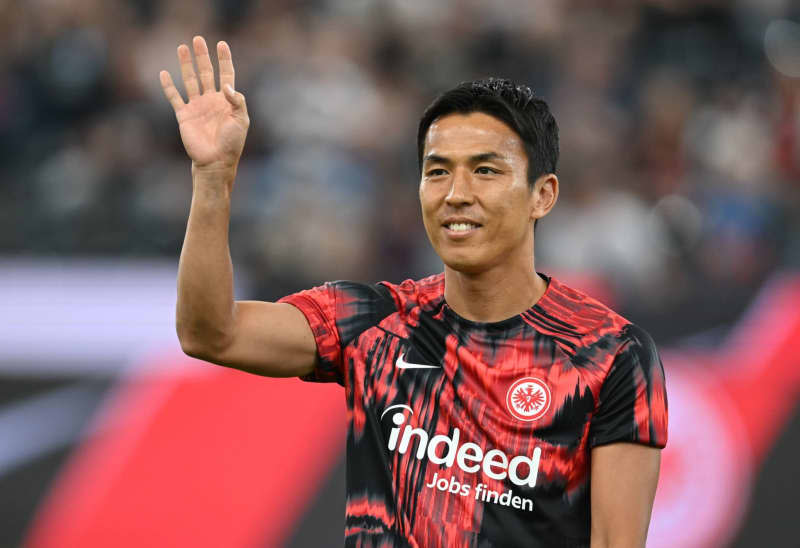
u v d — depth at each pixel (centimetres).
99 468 2052
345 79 2870
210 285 889
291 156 2642
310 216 2412
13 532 2028
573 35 3055
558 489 888
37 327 2106
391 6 3048
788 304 2120
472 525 888
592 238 2369
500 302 925
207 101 906
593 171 2492
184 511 2041
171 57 2902
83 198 2373
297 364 953
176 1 2981
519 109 910
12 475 2044
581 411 893
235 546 2038
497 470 891
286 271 2311
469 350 916
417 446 909
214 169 887
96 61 2847
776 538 2005
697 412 2064
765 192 2422
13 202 2309
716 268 2216
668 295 2188
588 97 2898
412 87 2953
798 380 2058
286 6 3048
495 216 891
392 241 2417
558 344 909
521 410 897
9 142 2739
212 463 2055
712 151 2792
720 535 2011
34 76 2812
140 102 2833
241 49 2934
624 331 916
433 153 903
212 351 922
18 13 2873
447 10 3080
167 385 2083
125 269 2198
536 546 885
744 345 2098
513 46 3030
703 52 3058
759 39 3094
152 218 2298
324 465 2062
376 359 938
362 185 2592
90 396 2080
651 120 2806
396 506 905
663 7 3097
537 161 920
